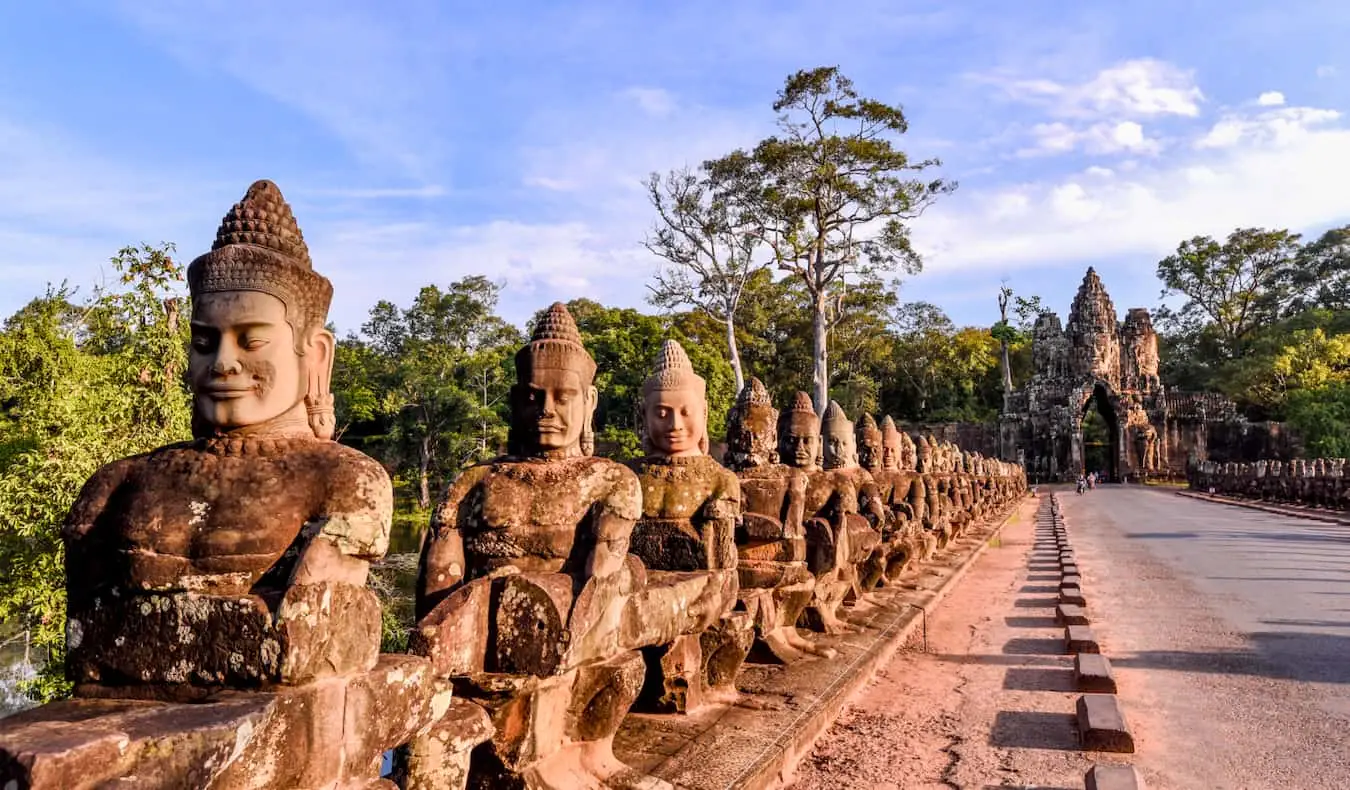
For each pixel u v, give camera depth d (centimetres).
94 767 249
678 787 529
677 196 4488
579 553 522
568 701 504
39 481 1174
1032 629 1215
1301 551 2198
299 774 318
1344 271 9181
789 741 635
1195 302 9844
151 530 330
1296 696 860
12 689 1411
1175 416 7469
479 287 5491
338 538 336
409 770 396
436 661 430
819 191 4441
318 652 326
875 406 7312
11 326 1454
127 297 1294
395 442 4138
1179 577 1736
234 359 353
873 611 1153
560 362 559
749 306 6806
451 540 521
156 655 327
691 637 676
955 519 2194
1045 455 7538
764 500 887
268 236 374
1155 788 634
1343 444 6347
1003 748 711
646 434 750
